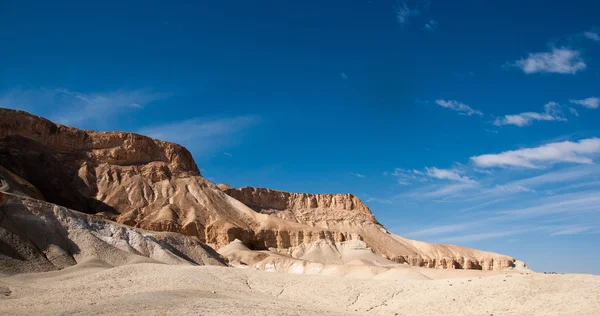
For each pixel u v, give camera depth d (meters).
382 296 78.25
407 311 70.94
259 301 67.12
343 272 150.38
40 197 151.12
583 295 63.31
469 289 72.94
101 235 118.06
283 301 72.44
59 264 97.25
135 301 57.53
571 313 59.12
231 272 91.94
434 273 159.50
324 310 66.56
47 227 106.75
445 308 68.81
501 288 70.38
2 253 90.25
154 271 88.44
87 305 57.84
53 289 72.88
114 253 109.25
